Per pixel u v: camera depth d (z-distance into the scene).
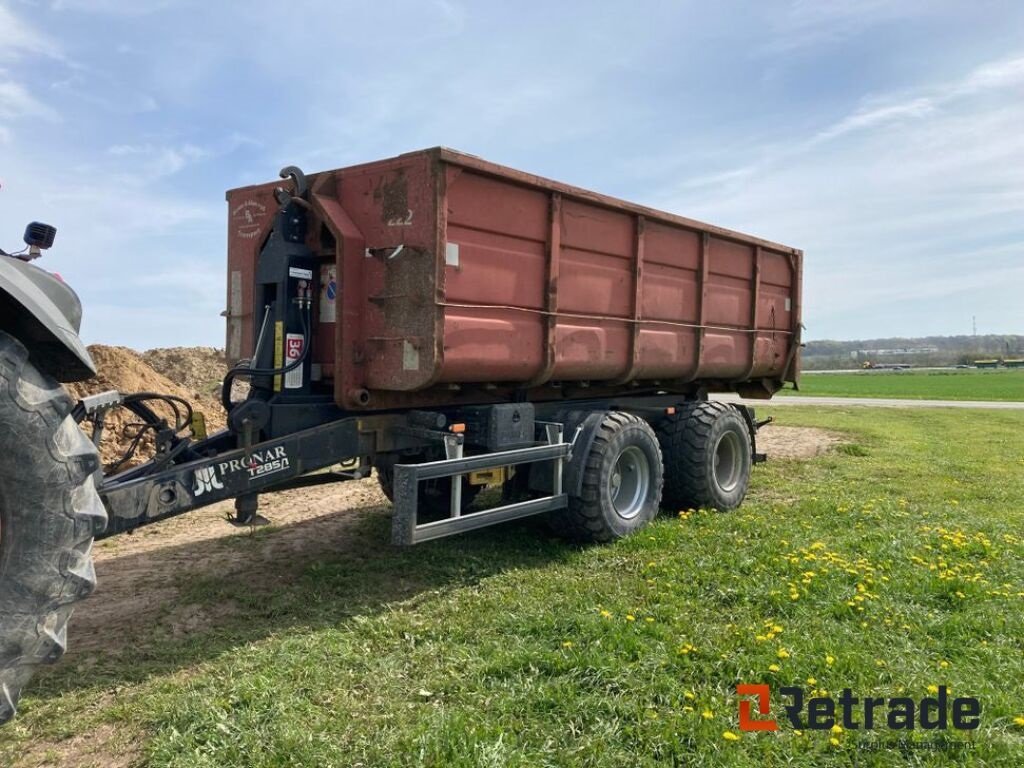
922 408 23.31
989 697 3.28
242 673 3.60
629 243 6.23
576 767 2.81
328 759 2.85
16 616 2.56
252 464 4.39
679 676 3.49
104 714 3.24
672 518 6.80
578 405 6.43
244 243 5.68
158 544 6.07
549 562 5.43
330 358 5.10
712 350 7.39
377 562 5.43
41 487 2.63
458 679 3.51
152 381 12.40
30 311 2.67
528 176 5.12
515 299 5.20
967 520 6.53
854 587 4.63
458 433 4.97
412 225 4.61
